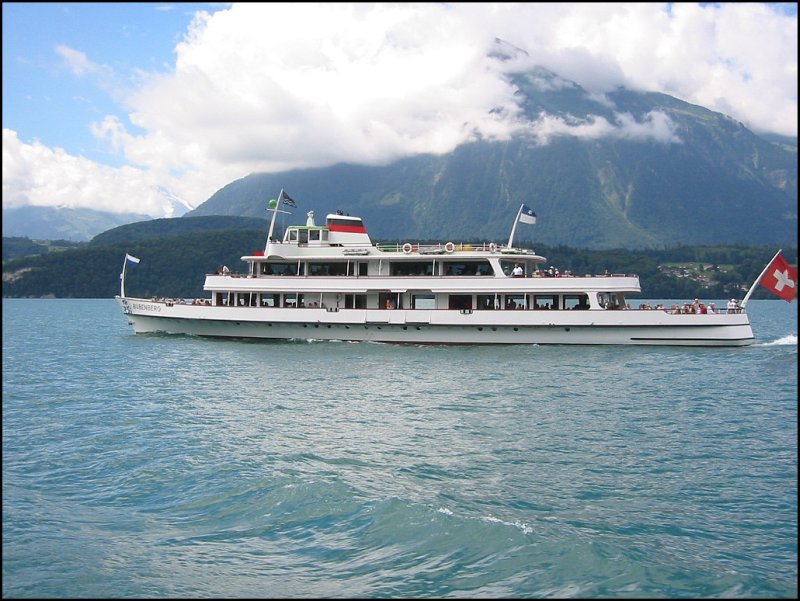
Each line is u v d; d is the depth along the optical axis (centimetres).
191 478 2459
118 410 3794
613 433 3212
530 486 2408
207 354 6275
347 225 7031
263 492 2292
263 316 6881
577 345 6450
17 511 2142
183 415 3641
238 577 1706
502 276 6456
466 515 2070
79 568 1750
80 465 2652
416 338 6631
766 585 1667
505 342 6512
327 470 2564
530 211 6894
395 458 2764
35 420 3528
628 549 1855
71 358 6347
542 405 3897
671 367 5328
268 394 4278
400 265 6775
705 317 6291
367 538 1922
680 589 1644
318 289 6756
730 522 2070
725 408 3791
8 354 6788
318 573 1727
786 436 3142
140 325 7781
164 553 1839
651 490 2370
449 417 3575
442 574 1716
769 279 5988
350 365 5512
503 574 1712
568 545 1855
